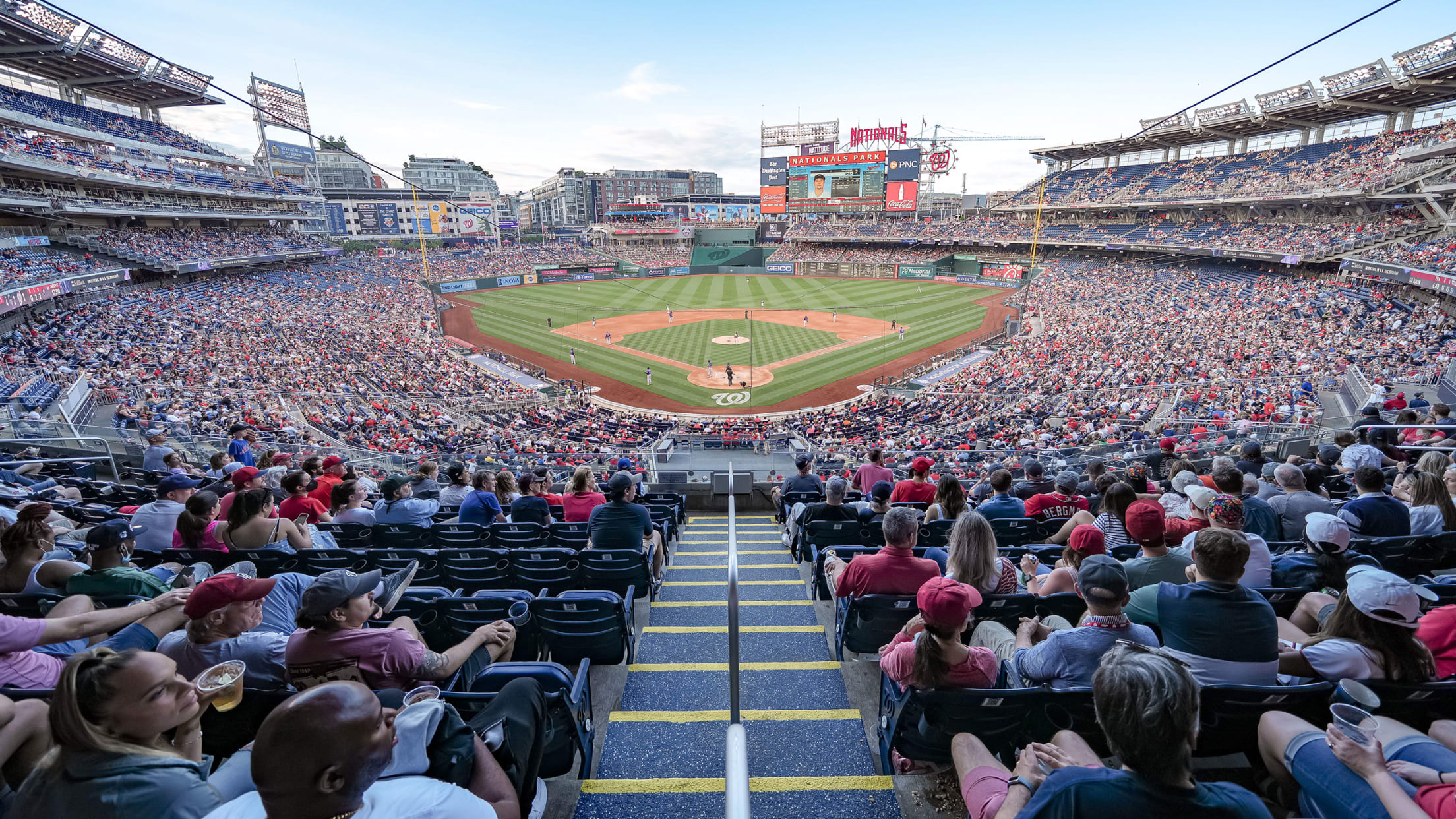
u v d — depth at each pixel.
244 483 8.27
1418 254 37.69
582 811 3.94
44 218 48.41
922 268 84.00
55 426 16.66
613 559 6.67
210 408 24.20
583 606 5.17
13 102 49.56
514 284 83.81
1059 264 75.00
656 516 9.80
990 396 31.50
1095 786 2.37
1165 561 5.10
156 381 28.11
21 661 3.84
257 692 3.60
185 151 66.00
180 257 54.44
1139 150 77.81
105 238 51.28
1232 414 21.78
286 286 62.44
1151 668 2.28
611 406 35.72
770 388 38.28
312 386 32.59
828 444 22.77
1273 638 3.71
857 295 72.31
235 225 71.38
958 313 60.41
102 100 63.56
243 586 3.75
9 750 3.02
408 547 8.38
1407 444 12.05
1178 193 66.12
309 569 6.65
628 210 127.56
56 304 38.78
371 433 24.41
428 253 96.44
